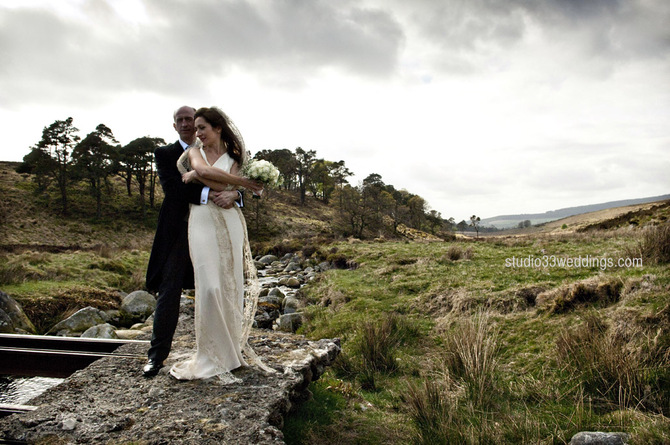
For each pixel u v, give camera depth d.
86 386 3.09
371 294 10.05
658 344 4.34
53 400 2.85
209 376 3.24
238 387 3.11
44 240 51.66
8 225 53.91
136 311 10.65
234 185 3.29
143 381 3.19
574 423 3.53
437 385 4.34
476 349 4.81
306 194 121.88
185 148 3.46
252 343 4.32
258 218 58.94
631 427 3.26
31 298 9.49
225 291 3.30
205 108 3.29
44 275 12.03
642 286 5.89
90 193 74.81
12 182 76.62
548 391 4.29
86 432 2.42
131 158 73.50
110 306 10.76
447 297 8.43
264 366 3.50
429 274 11.04
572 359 4.62
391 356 5.69
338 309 9.51
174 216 3.38
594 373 4.26
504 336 5.97
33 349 4.32
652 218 26.91
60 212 65.06
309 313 9.68
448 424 3.37
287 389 3.13
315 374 3.99
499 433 3.37
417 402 3.82
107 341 4.35
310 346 4.30
